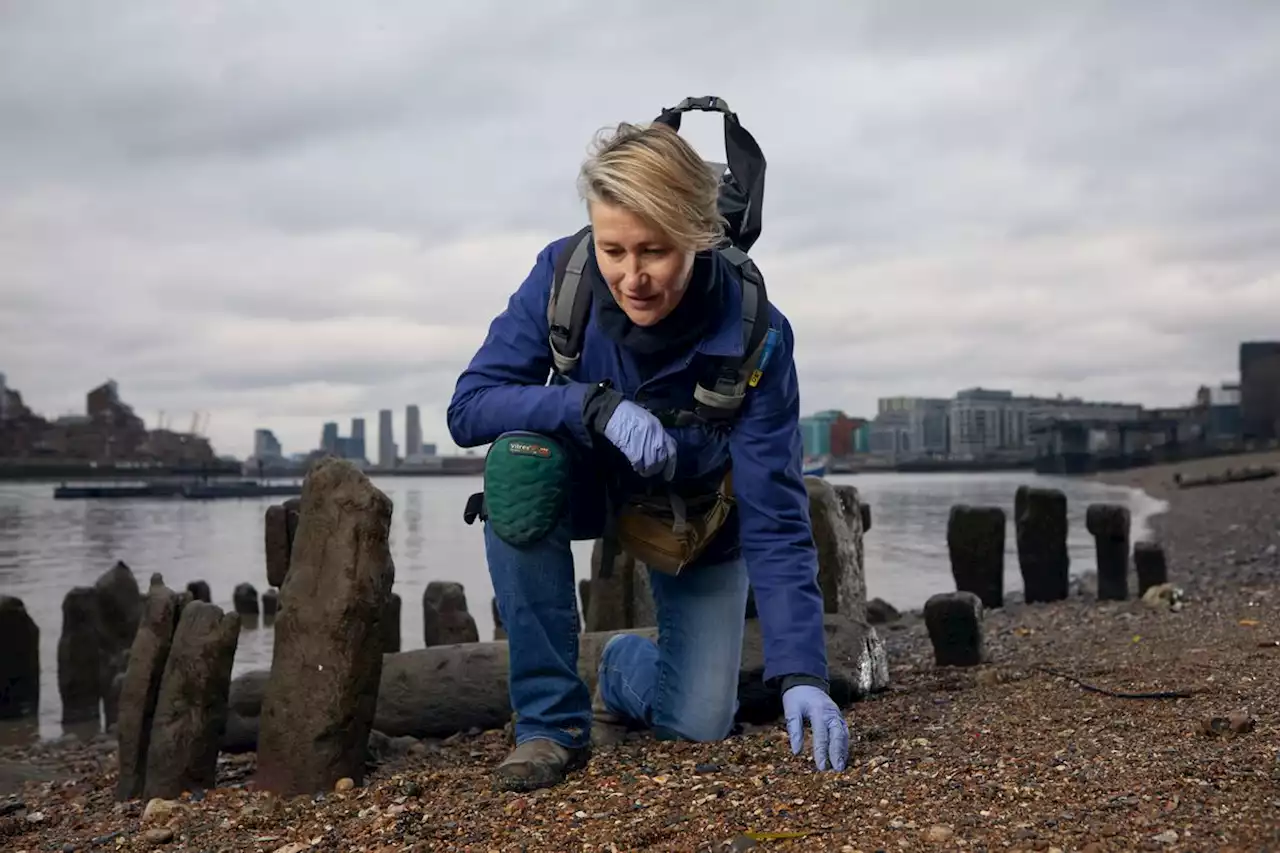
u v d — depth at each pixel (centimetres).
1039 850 202
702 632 327
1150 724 295
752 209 291
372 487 327
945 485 5456
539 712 297
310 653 319
